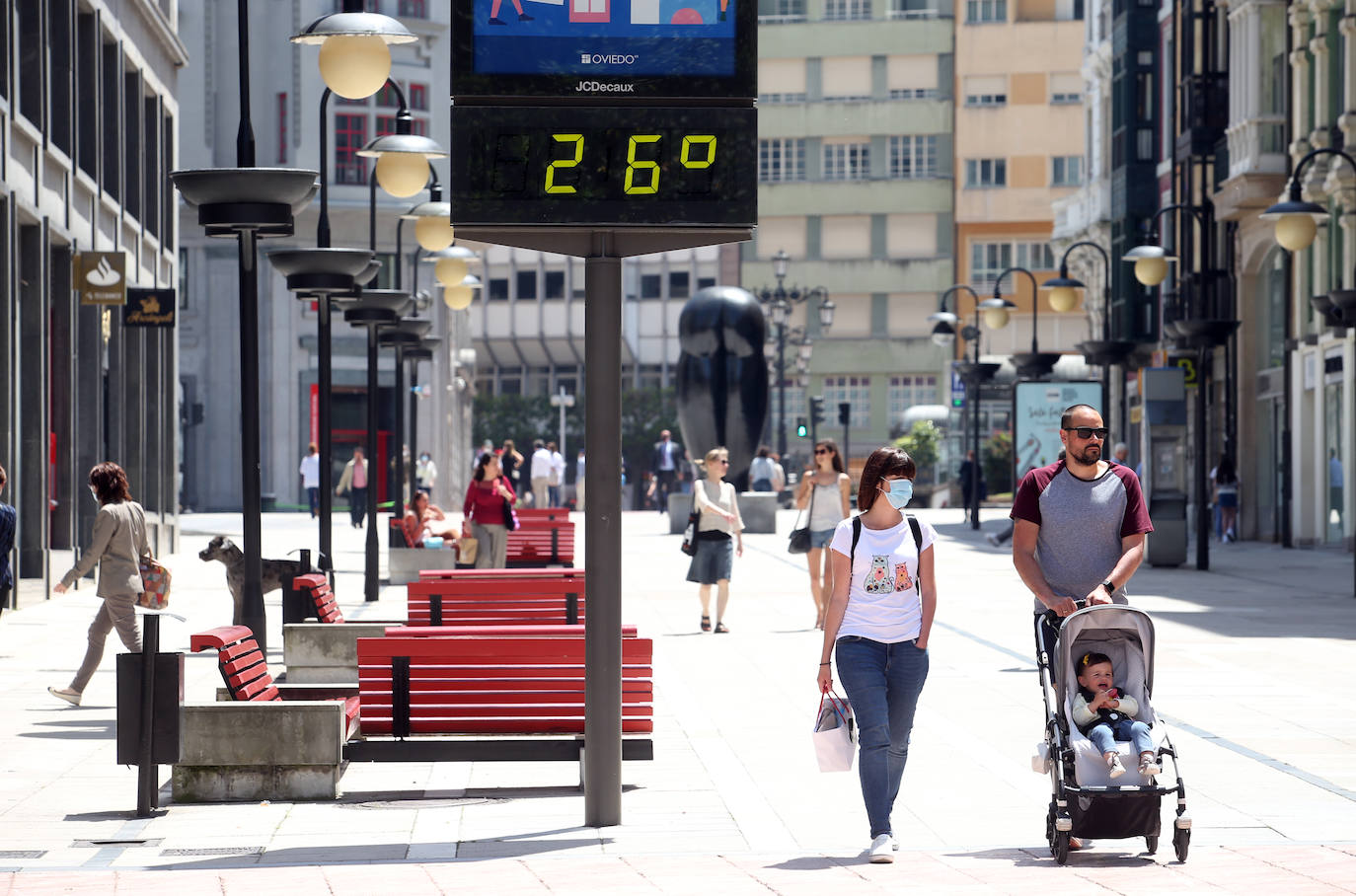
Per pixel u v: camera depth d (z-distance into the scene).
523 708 21.38
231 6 116.00
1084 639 17.36
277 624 38.69
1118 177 107.88
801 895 15.35
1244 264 84.88
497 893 15.57
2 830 18.78
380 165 39.38
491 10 17.75
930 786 20.97
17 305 46.47
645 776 21.83
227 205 29.20
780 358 130.25
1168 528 61.81
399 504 60.12
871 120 182.50
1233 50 83.38
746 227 18.06
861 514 17.75
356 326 48.44
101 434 57.16
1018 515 18.25
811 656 34.84
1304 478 77.56
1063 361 139.75
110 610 27.69
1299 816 19.02
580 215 17.88
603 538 18.80
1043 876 16.11
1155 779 16.80
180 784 20.41
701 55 17.92
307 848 17.83
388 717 21.33
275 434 116.12
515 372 190.88
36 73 49.47
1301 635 38.19
